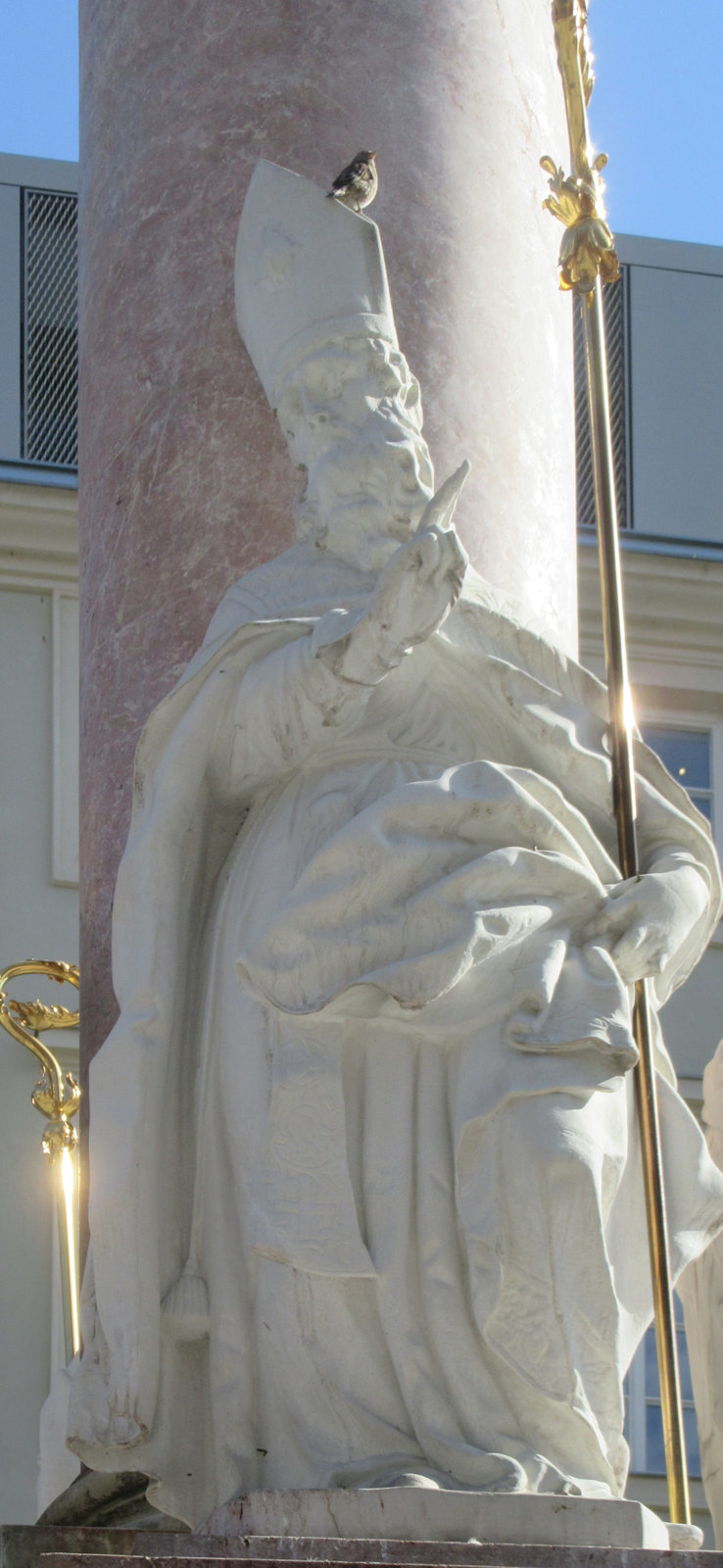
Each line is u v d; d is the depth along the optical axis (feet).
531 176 24.57
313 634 18.44
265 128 23.86
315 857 17.99
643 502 57.98
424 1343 17.35
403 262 23.39
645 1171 18.48
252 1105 18.13
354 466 19.53
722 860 52.39
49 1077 32.78
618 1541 15.84
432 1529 15.93
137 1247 17.93
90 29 25.82
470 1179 17.53
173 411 23.35
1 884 51.57
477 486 22.93
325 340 19.97
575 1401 17.04
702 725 53.42
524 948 17.94
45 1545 20.01
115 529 23.49
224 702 18.99
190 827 19.03
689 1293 21.86
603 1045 17.48
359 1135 17.85
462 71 24.35
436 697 19.34
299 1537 15.84
